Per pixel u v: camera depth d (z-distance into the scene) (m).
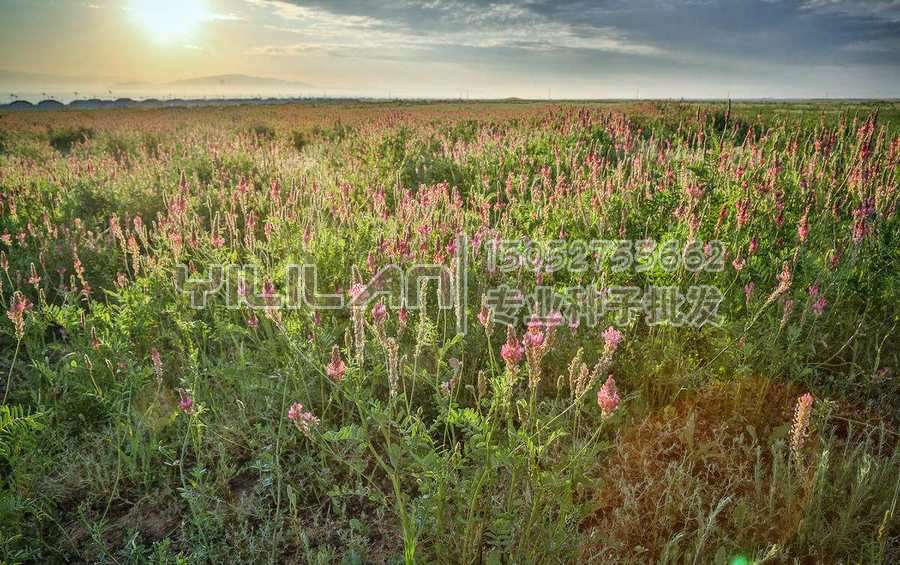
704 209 5.02
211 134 20.14
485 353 3.99
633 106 27.83
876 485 2.71
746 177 5.92
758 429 3.36
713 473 3.06
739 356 3.54
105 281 5.92
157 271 4.97
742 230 4.79
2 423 3.09
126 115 42.84
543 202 5.77
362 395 2.78
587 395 3.49
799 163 6.92
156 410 3.50
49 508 3.04
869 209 4.44
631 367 3.66
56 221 7.79
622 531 2.65
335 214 5.93
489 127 15.38
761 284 4.11
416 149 11.67
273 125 26.45
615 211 5.34
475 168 9.34
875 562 2.35
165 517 3.06
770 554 2.19
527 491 2.54
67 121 34.34
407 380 3.75
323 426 3.42
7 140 23.03
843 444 3.13
